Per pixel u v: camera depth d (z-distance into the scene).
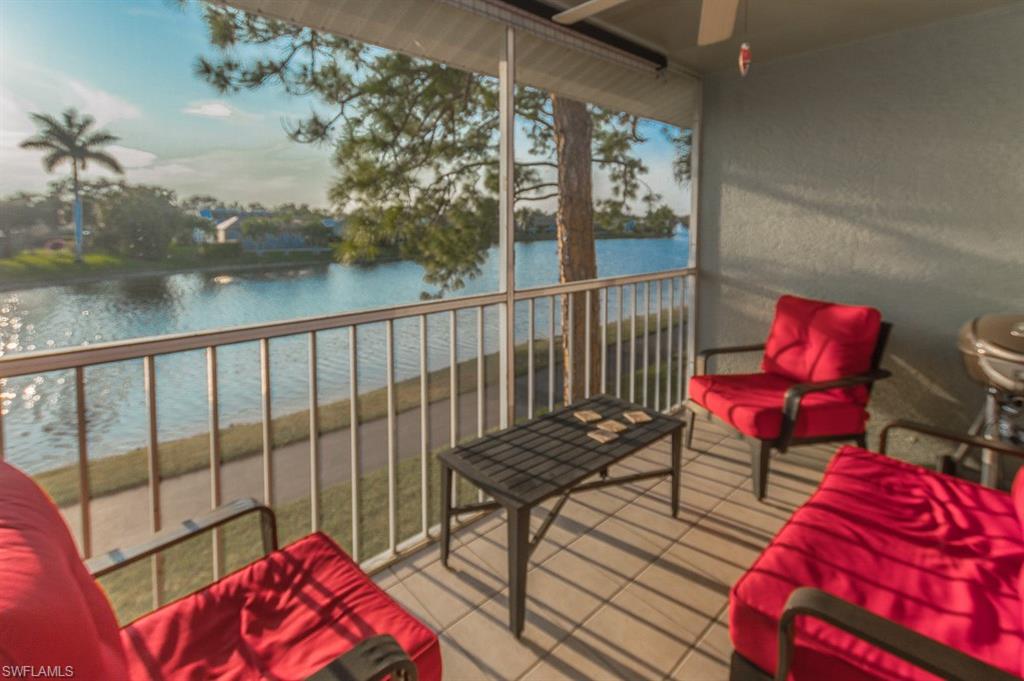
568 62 3.05
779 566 1.47
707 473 3.04
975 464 3.08
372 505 4.29
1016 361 2.35
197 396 6.36
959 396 3.09
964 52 2.91
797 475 3.02
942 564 1.51
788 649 1.20
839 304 3.23
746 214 3.82
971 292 3.00
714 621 1.91
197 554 3.70
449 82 6.38
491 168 6.84
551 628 1.89
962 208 2.99
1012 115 2.81
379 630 1.26
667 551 2.32
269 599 1.37
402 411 6.84
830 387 2.67
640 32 3.11
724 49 3.40
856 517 1.74
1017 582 1.44
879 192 3.26
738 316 3.93
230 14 5.51
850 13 2.87
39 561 0.83
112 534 3.84
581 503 2.71
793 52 3.46
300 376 6.95
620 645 1.81
